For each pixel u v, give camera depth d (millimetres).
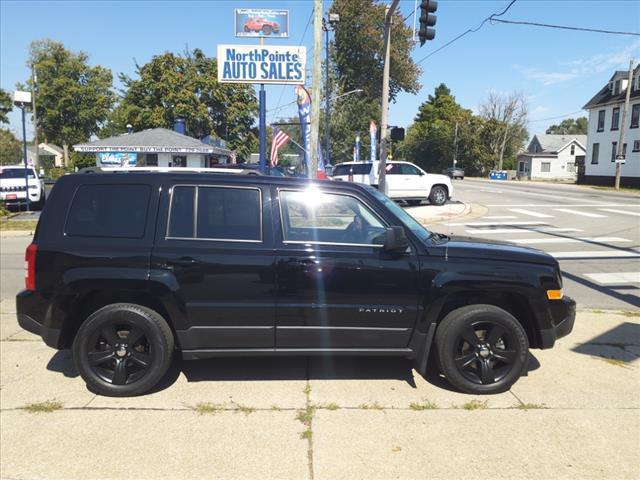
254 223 4273
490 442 3551
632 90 42188
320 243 4262
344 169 23141
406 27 59156
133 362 4270
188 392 4320
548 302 4344
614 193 32625
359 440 3574
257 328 4219
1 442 3551
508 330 4277
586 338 5734
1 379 4602
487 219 18141
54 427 3750
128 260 4148
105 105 67000
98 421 3838
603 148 45625
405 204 24016
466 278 4211
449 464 3295
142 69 45438
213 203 4301
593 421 3850
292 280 4180
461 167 80875
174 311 4160
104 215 4281
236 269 4152
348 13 57844
